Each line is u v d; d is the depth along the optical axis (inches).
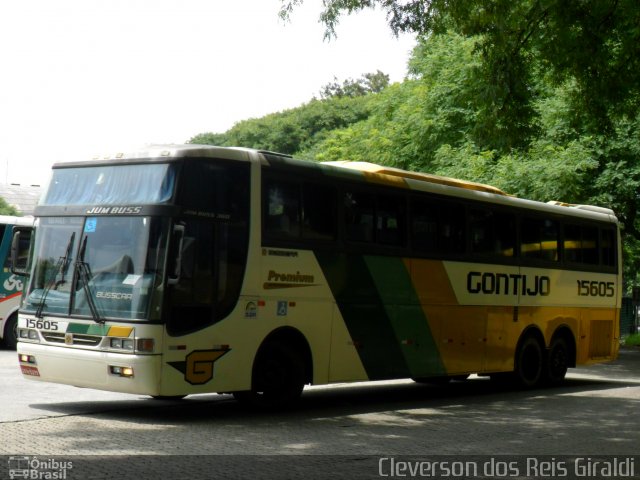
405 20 619.5
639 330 1745.8
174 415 475.5
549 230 721.0
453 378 773.3
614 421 505.7
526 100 665.6
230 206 468.8
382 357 556.4
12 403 498.9
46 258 478.9
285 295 494.0
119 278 448.5
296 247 501.0
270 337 489.1
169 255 441.1
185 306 445.7
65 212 477.4
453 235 619.2
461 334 622.2
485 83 657.0
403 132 1318.9
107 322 445.1
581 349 756.6
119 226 455.5
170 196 446.6
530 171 1012.5
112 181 467.5
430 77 1267.2
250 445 385.1
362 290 542.3
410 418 499.2
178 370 441.4
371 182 553.6
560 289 729.6
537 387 717.9
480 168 1073.5
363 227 546.0
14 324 852.6
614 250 806.5
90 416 457.7
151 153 459.2
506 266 667.4
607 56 654.5
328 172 525.0
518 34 642.2
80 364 452.4
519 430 462.3
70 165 487.5
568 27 630.5
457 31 637.9
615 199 1045.8
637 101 703.7
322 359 516.4
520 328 682.8
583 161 1001.5
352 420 481.4
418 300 584.4
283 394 496.7
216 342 458.0
